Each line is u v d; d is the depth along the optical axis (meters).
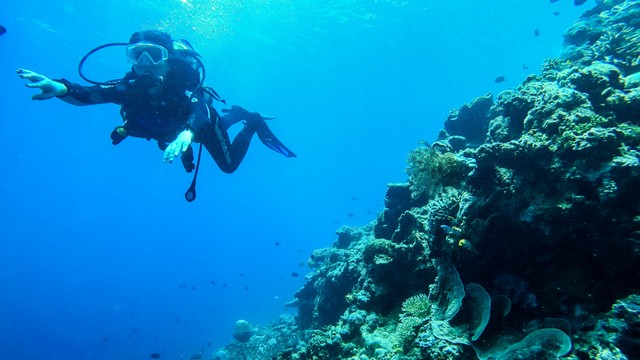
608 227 3.81
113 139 4.63
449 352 3.93
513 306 4.21
